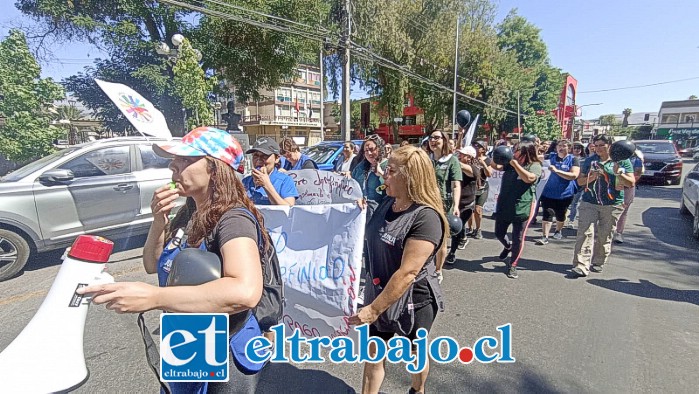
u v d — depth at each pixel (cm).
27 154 929
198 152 134
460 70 2689
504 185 455
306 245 241
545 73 4672
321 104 2319
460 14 2494
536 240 642
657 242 626
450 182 452
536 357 288
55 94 970
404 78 2377
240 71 1883
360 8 1944
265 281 149
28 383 126
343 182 351
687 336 317
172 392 146
